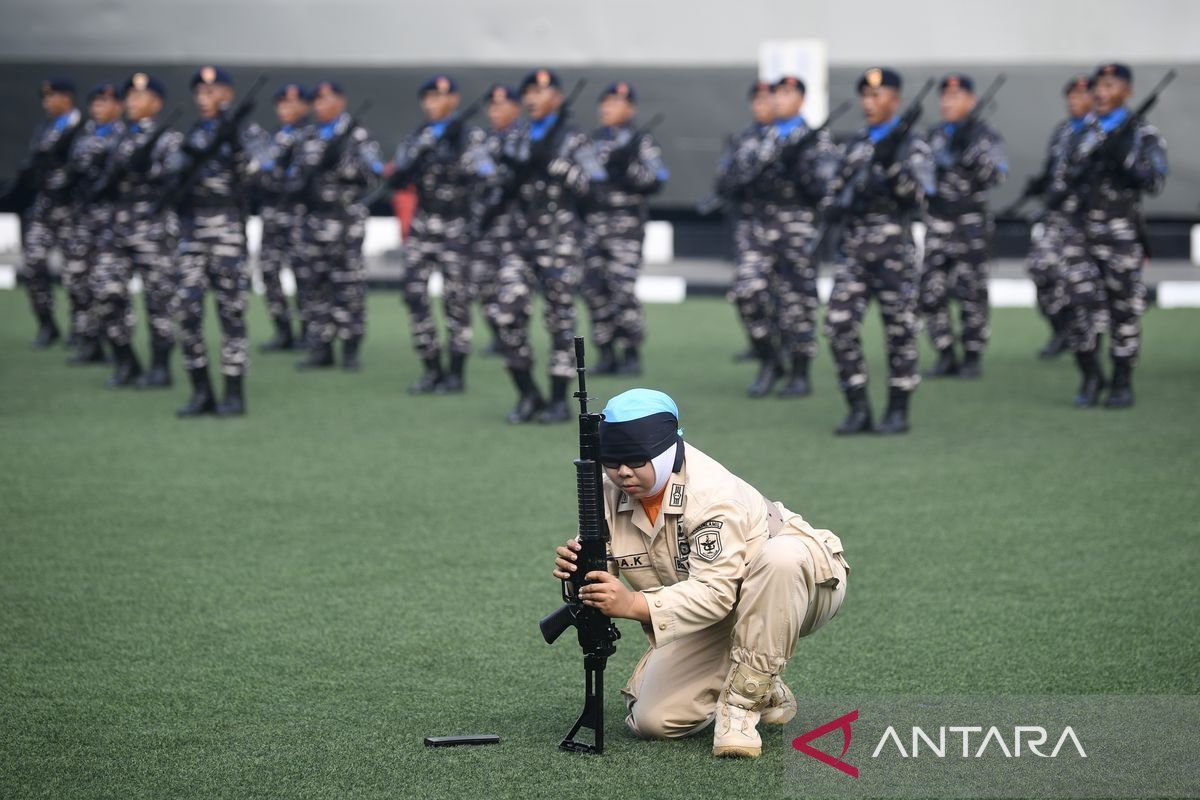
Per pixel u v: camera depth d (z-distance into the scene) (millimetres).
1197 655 9922
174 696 9305
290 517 14227
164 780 7969
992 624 10672
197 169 19250
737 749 8117
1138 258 19625
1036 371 23656
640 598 7891
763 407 20672
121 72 36938
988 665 9766
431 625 10789
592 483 7879
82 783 7938
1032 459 16656
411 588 11758
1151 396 20953
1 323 30688
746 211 21547
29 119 37469
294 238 24516
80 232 24594
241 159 19484
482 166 19500
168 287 22438
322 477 16078
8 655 10133
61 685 9523
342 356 24938
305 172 23688
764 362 21750
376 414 20266
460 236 21812
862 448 17500
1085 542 13008
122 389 22438
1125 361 19938
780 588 7887
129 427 19156
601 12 35156
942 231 22719
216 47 36562
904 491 15172
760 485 15516
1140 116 19312
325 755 8305
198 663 9953
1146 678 9469
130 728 8750
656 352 26531
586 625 8086
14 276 37969
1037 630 10516
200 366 19906
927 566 12297
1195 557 12445
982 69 33844
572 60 35406
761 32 34625
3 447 17766
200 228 19469
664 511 8008
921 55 34000
